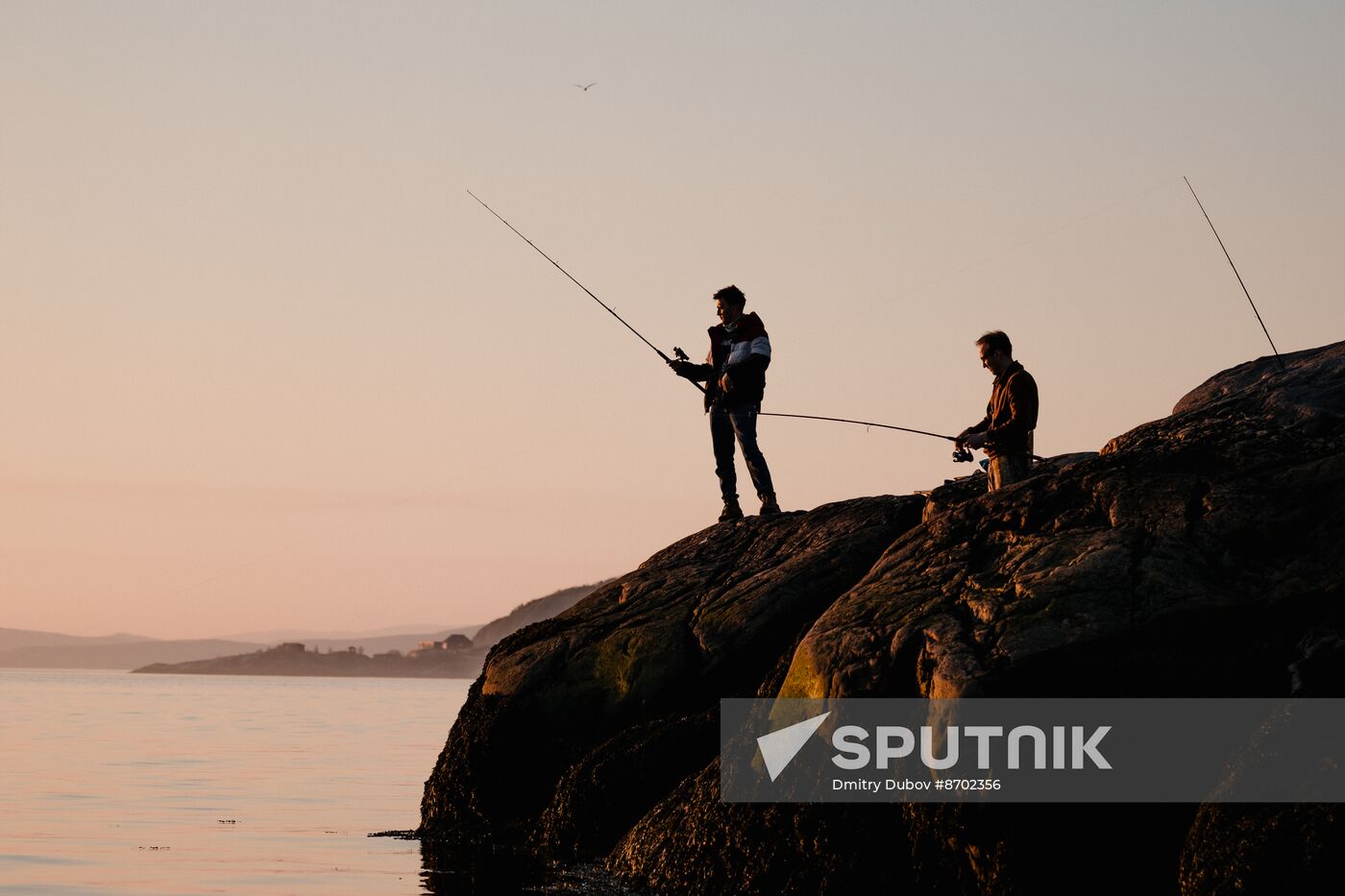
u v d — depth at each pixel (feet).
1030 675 42.91
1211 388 57.82
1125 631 43.21
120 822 72.28
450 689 577.84
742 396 71.10
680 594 66.13
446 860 57.47
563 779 59.88
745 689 60.70
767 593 62.34
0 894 49.65
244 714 235.20
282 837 66.28
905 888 43.04
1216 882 37.11
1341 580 42.78
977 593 46.93
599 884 50.78
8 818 73.00
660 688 61.98
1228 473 48.24
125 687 476.54
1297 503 45.91
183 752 129.49
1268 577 44.06
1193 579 44.29
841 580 62.34
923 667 44.98
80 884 52.06
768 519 70.13
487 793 64.03
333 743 150.92
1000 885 41.06
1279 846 36.22
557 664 65.05
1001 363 59.11
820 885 44.45
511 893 49.06
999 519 50.83
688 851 49.19
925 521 57.00
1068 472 51.16
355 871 54.85
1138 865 41.19
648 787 57.16
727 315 73.05
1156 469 49.42
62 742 140.05
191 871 54.90
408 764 120.26
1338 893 34.83
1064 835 41.39
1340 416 50.11
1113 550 45.85
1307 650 41.34
